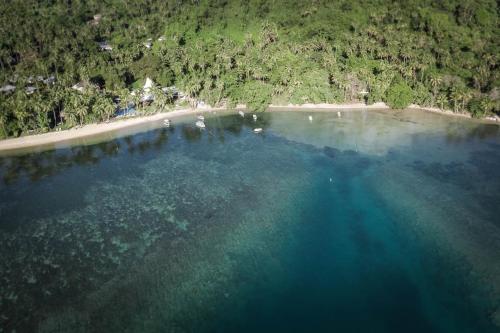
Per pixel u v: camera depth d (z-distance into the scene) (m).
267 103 147.50
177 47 181.38
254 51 169.62
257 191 90.38
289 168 100.56
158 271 66.50
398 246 71.50
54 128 132.00
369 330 56.06
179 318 57.88
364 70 146.00
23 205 88.62
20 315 58.66
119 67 165.50
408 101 140.75
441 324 56.47
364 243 72.62
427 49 158.88
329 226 77.56
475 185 89.06
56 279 65.25
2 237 76.75
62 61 170.62
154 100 146.00
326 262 68.44
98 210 85.06
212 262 68.44
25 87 148.88
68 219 82.12
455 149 108.31
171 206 85.31
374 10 192.25
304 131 124.81
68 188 95.69
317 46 167.50
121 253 71.00
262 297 61.59
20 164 110.56
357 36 170.12
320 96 148.38
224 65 155.00
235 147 115.06
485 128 122.94
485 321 56.41
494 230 73.44
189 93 147.62
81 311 59.09
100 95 137.50
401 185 90.25
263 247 72.06
